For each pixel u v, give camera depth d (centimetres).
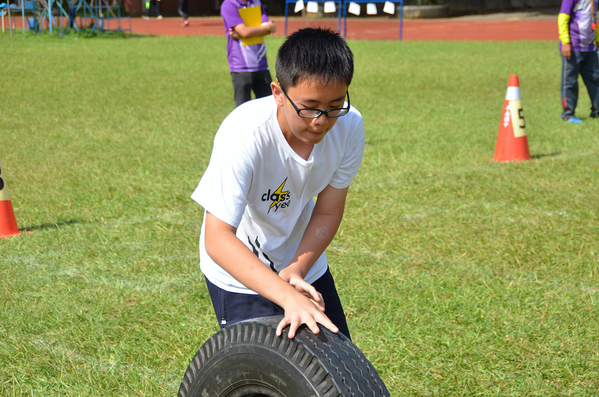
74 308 327
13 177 558
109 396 255
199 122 817
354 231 437
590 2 775
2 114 863
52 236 424
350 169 212
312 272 218
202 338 298
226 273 206
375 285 353
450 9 3284
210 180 184
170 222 452
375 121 827
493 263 386
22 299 337
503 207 486
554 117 845
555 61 1500
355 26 2712
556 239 420
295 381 158
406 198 506
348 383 156
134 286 354
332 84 163
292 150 191
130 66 1424
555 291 345
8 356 284
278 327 164
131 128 778
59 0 2323
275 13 3388
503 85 1150
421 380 267
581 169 584
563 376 270
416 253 400
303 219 223
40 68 1377
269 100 189
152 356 283
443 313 322
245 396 170
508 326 308
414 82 1188
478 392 258
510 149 620
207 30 2544
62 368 274
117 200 499
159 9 3400
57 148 669
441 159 627
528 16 3027
